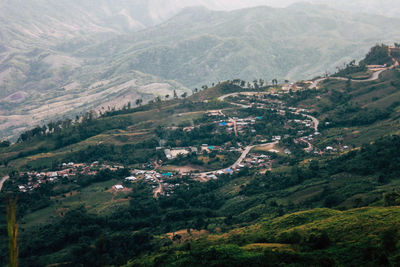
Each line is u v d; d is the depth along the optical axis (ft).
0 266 513.45
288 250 356.38
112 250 569.64
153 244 560.20
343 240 358.84
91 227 646.33
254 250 374.84
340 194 596.70
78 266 528.22
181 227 636.07
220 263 345.72
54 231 626.23
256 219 597.93
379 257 286.25
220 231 573.33
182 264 368.48
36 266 536.42
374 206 473.67
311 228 410.31
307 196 640.17
